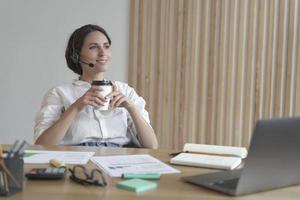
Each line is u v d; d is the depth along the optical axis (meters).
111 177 1.17
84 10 3.08
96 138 1.97
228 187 1.04
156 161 1.38
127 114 2.05
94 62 2.04
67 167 1.26
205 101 3.00
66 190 1.04
